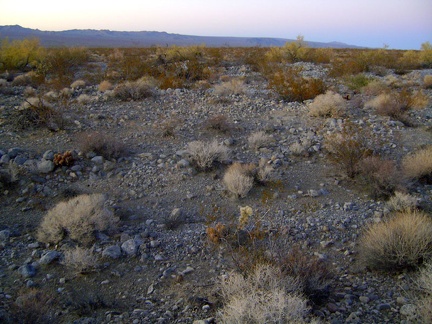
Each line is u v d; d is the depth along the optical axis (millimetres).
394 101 11547
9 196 6746
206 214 6238
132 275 4723
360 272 4621
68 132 9422
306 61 26797
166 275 4676
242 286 3928
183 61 25281
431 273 4008
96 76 18281
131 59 22156
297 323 3275
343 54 31781
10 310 3959
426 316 3494
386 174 6637
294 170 7809
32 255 5109
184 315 3912
